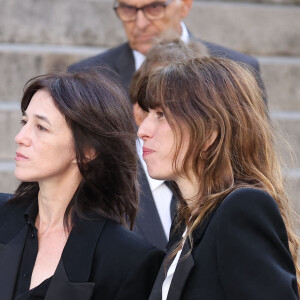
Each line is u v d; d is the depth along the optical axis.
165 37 13.70
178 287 8.70
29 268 9.75
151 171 9.27
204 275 8.61
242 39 23.52
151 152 9.27
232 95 9.13
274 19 23.77
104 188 9.88
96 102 9.72
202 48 13.64
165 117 9.08
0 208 10.31
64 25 22.50
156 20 15.68
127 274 9.44
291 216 9.88
